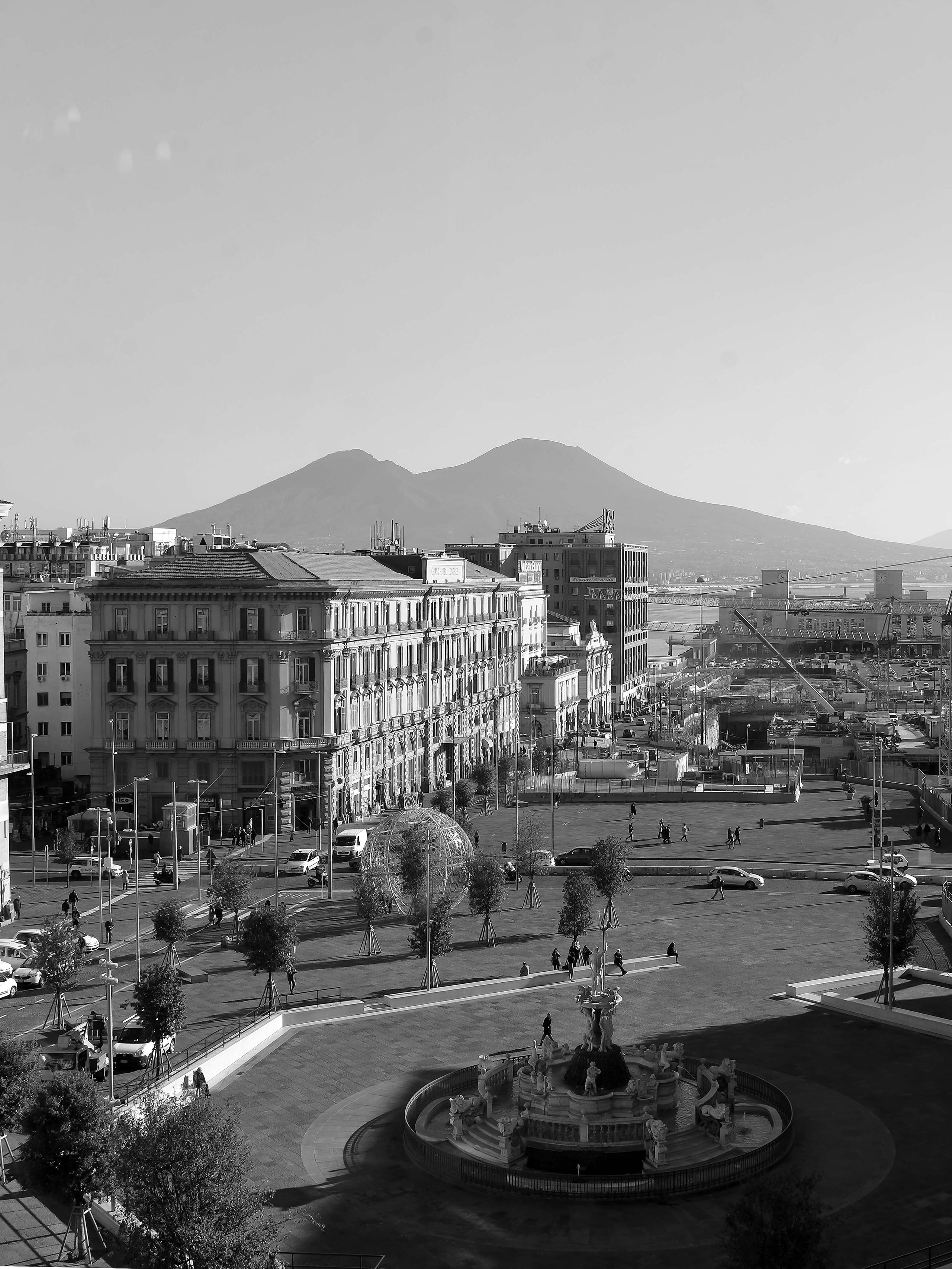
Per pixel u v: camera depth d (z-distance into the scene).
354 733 135.00
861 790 157.25
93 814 124.06
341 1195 50.78
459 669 170.62
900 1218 47.59
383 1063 65.81
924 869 110.94
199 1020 72.31
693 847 122.81
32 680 153.62
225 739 129.00
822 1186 50.41
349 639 134.38
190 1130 40.66
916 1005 73.69
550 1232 47.38
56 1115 46.16
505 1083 61.03
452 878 93.88
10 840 129.88
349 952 88.56
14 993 79.56
